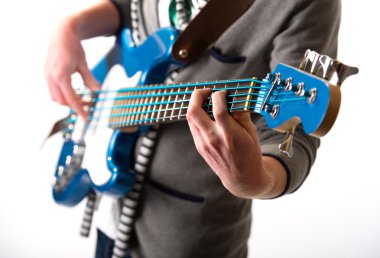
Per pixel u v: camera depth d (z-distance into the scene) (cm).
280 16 99
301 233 198
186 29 107
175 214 115
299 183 93
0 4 235
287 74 75
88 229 138
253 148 80
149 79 116
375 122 184
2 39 237
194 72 112
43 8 233
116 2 137
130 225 121
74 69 134
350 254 192
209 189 112
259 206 202
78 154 138
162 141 116
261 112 79
